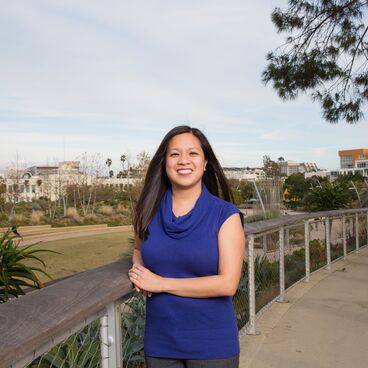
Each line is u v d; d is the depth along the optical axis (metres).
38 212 27.12
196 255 1.92
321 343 4.24
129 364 2.80
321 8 9.48
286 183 55.19
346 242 10.22
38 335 1.30
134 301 2.78
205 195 2.03
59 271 10.83
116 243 16.88
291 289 6.45
